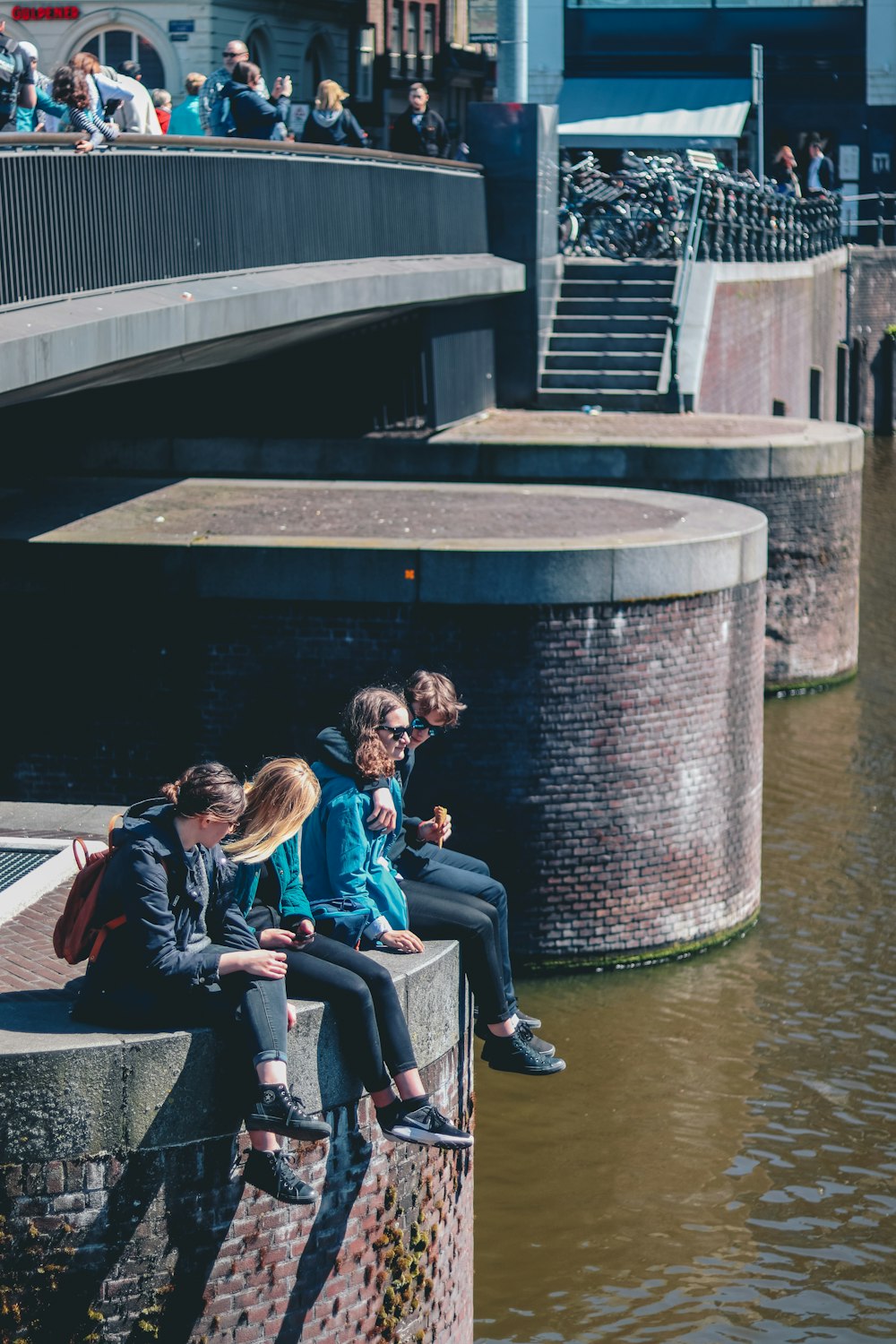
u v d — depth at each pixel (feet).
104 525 47.26
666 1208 37.06
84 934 21.99
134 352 40.81
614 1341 32.71
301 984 23.31
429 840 26.71
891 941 49.67
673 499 55.21
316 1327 24.08
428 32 171.01
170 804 21.84
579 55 160.35
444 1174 25.93
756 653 49.90
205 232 46.50
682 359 81.35
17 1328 22.22
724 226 96.94
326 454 65.57
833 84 163.53
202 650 45.16
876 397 159.22
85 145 39.50
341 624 44.78
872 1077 42.39
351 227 58.03
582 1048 43.50
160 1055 22.17
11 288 36.88
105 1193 22.27
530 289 79.36
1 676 46.09
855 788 61.82
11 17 119.24
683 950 48.29
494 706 45.29
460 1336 27.30
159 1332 22.77
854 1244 35.99
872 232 166.91
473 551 44.42
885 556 100.17
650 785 46.96
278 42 129.49
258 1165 22.13
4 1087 21.76
